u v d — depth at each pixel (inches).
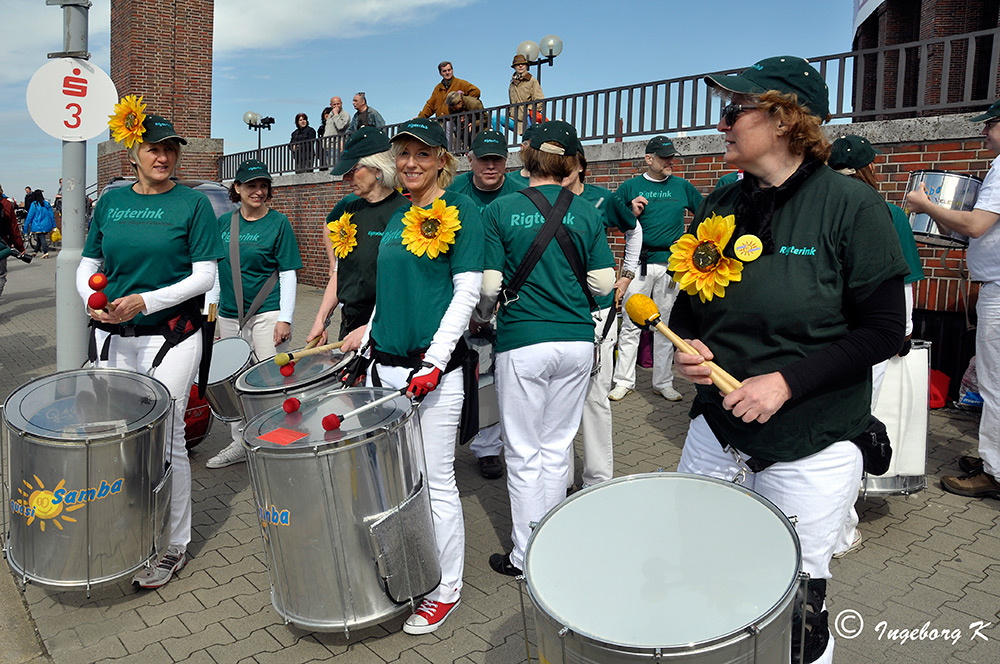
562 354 127.3
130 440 117.1
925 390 152.5
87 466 114.1
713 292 81.9
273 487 101.4
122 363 137.9
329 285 175.2
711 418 85.8
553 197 129.3
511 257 127.7
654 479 78.4
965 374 230.7
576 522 73.3
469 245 115.5
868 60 489.7
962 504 168.9
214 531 161.0
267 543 105.7
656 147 241.4
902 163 242.4
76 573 118.0
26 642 121.1
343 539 102.3
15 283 623.8
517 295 127.9
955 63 476.4
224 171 763.4
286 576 105.1
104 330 137.1
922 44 244.2
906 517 162.6
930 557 144.8
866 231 74.0
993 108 161.3
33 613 128.6
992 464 168.4
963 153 229.9
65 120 196.7
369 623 106.4
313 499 100.5
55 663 115.0
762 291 78.3
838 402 78.9
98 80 199.3
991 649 115.4
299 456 98.9
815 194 77.1
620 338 260.2
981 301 167.9
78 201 201.3
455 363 119.4
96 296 122.4
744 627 56.4
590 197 201.5
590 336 131.7
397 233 120.3
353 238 156.7
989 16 468.8
